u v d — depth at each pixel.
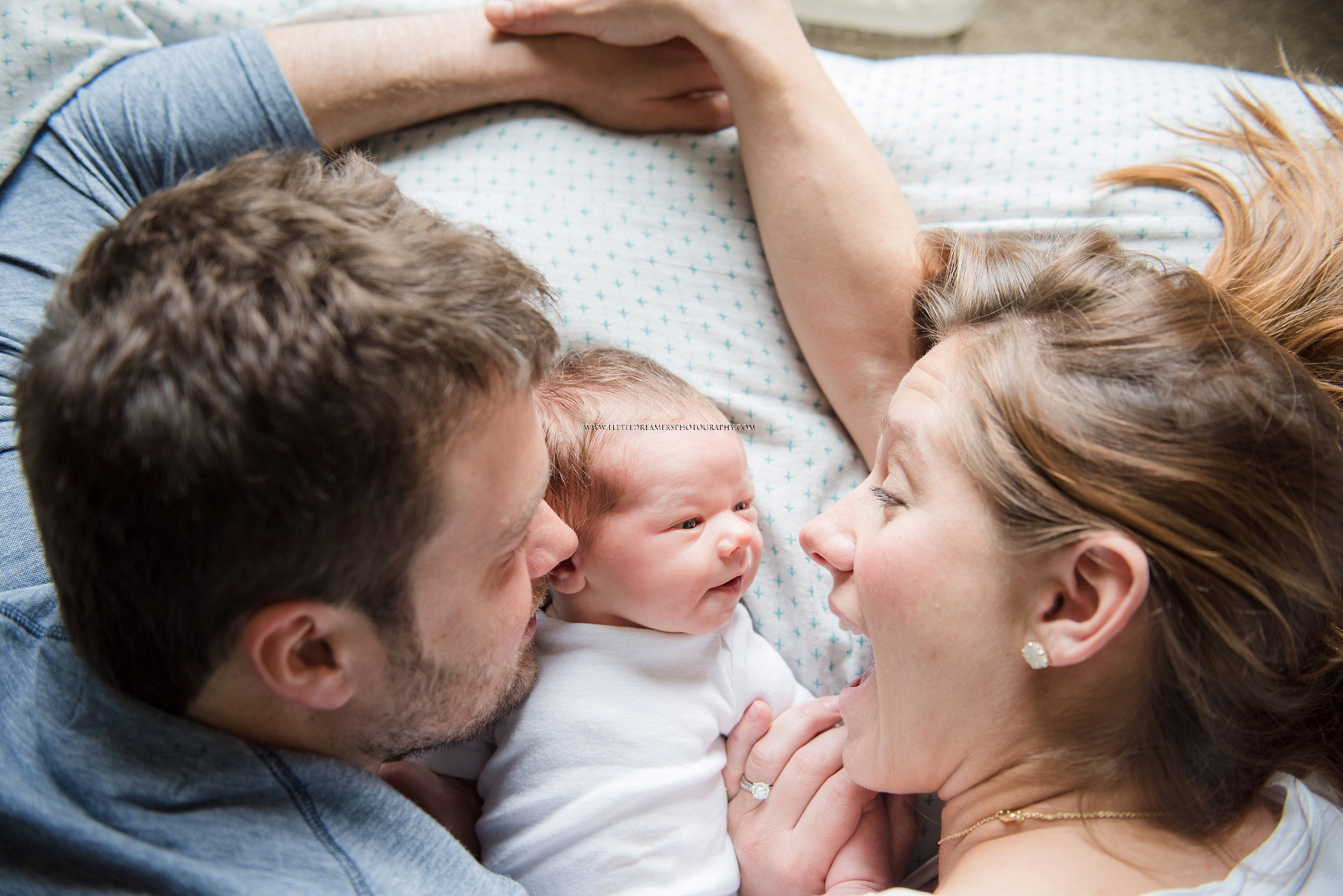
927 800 1.03
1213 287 0.80
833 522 0.87
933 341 0.95
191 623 0.64
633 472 1.02
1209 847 0.69
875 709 0.88
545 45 1.25
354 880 0.70
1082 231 0.95
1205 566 0.66
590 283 1.17
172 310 0.57
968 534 0.73
